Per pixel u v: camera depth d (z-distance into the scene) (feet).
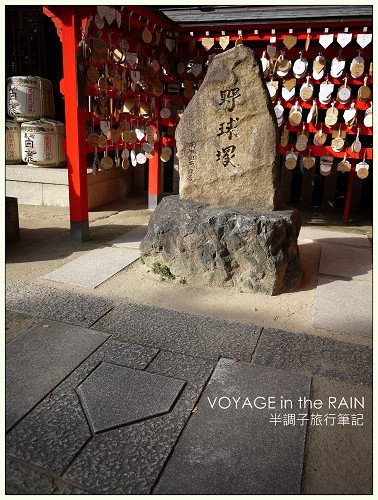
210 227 13.19
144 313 11.66
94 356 9.56
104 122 18.02
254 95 13.30
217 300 12.84
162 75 22.94
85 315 11.42
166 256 14.32
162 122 24.16
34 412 7.77
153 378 8.84
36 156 24.85
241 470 6.71
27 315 11.35
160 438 7.29
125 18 17.58
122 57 18.15
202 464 6.79
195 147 14.32
